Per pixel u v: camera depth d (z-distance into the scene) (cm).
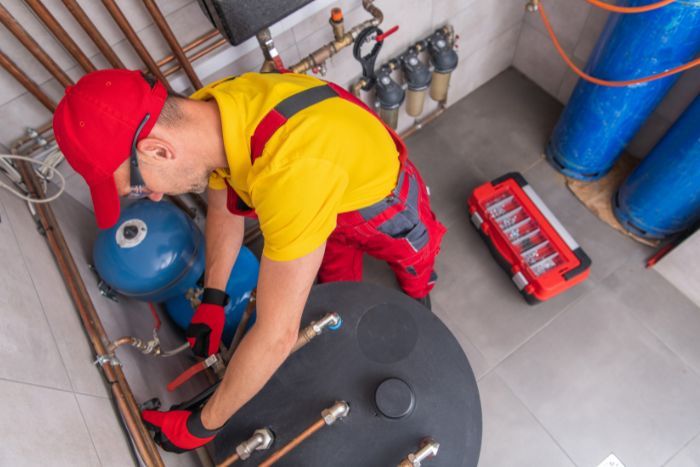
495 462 169
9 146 125
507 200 191
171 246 128
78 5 104
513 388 179
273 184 83
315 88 94
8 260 94
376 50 154
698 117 148
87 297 110
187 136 83
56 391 85
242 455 97
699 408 172
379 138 103
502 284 196
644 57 144
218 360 118
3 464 64
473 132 229
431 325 114
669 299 188
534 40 217
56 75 113
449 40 182
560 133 200
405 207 126
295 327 88
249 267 149
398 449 101
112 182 80
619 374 178
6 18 98
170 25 125
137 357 124
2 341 78
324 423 100
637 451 167
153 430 103
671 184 167
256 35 123
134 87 76
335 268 165
